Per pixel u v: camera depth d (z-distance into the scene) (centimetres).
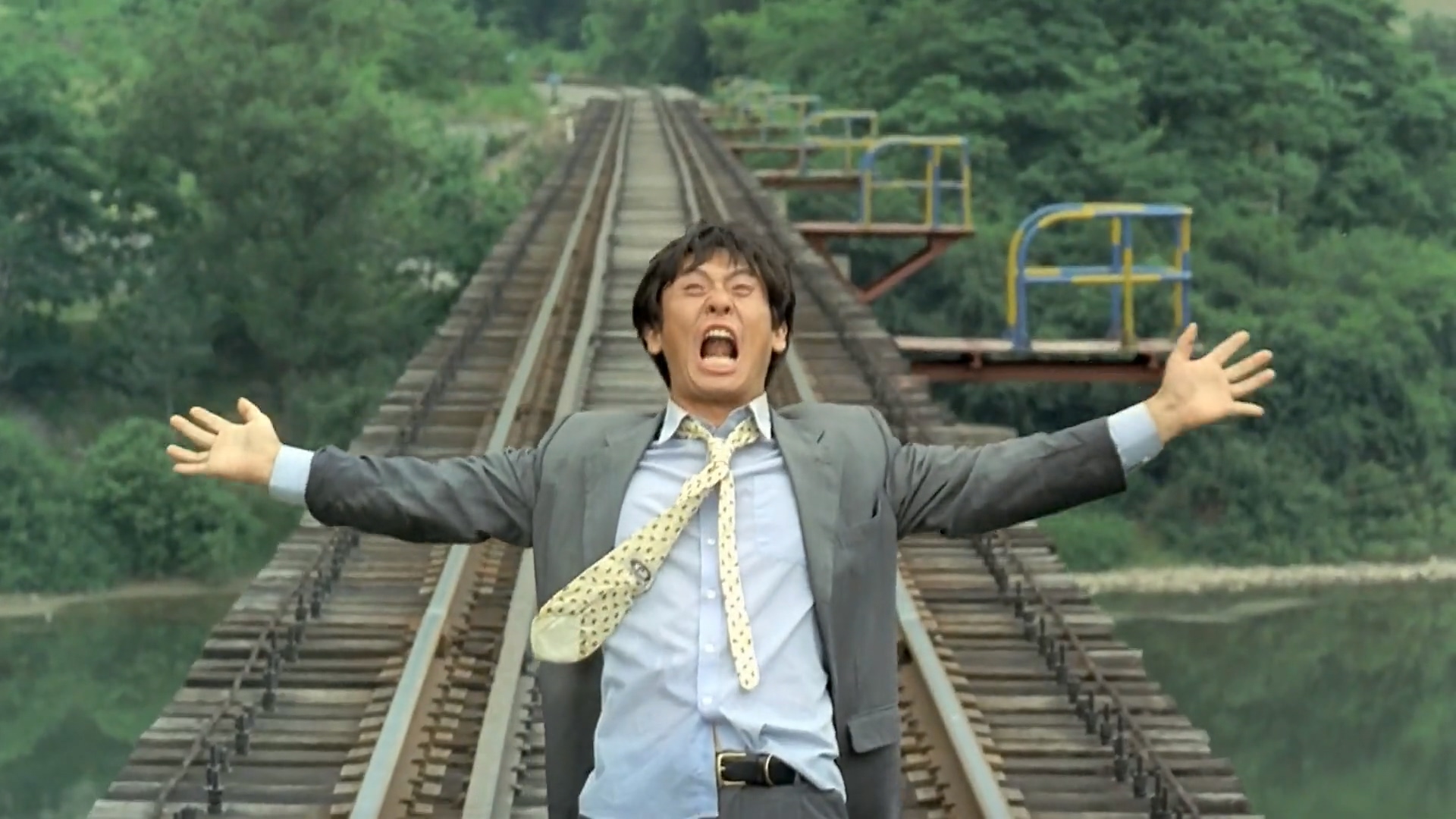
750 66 8812
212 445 383
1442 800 2994
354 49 8131
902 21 6900
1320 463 5528
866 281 5981
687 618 366
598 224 2662
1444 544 5341
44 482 4450
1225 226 6212
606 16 12538
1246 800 758
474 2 14312
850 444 379
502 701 797
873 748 373
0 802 2744
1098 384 5647
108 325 5738
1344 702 3634
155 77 5844
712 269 384
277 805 736
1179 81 6825
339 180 5706
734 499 371
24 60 5934
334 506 382
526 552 1020
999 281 5869
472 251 5931
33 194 5681
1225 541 5250
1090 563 5081
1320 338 5666
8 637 3934
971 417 5784
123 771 773
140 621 4100
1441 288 6069
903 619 868
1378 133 7062
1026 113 6469
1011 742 820
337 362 5688
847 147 4112
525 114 8862
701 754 360
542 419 1467
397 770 739
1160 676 3912
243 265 5597
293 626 927
